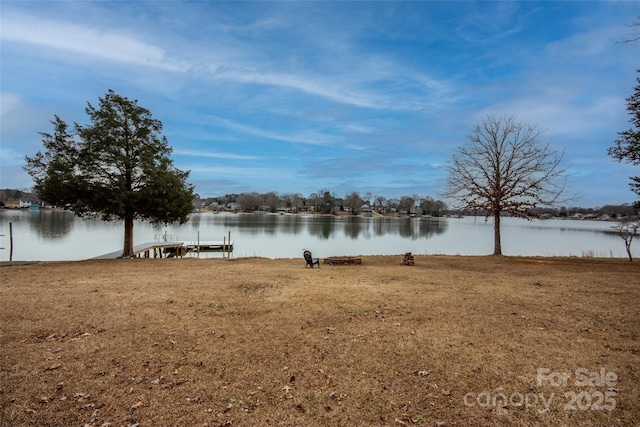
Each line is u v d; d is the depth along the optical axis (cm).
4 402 425
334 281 1173
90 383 475
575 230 7056
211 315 768
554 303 866
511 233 5991
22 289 995
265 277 1240
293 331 671
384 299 903
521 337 638
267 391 462
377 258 2056
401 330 674
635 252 3028
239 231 5822
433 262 1827
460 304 856
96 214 1958
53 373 499
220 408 423
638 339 625
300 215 14188
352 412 415
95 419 398
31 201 11519
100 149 1820
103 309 793
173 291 988
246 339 631
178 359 550
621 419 394
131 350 579
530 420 397
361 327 691
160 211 1952
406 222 10062
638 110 1602
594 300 895
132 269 1481
